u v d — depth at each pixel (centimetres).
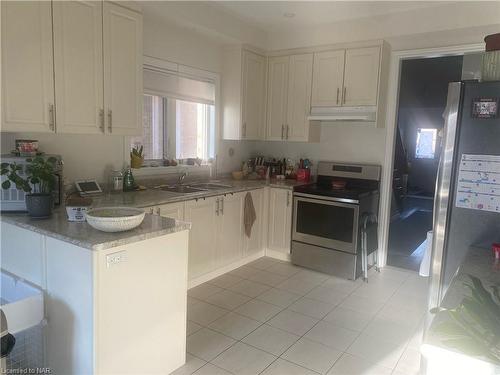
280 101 428
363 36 381
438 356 101
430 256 208
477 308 104
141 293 196
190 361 230
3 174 205
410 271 396
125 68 281
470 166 184
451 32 344
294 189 396
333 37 398
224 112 425
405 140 544
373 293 337
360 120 379
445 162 189
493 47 178
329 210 372
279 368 226
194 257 335
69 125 248
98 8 259
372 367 229
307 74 405
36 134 266
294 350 245
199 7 343
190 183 393
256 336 261
